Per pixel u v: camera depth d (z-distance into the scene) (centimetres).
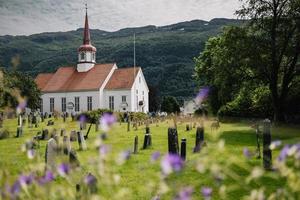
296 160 391
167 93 19488
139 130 3962
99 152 409
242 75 4103
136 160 1839
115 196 436
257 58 3953
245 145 2475
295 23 4053
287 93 4444
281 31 4100
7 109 712
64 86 9331
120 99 8925
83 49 9444
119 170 1449
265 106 4975
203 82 6838
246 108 5238
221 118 5372
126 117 5809
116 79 9119
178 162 356
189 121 4566
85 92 9088
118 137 3114
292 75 4244
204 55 6775
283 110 4253
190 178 1264
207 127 3406
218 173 392
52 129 909
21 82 7406
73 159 1177
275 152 1980
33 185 444
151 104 11494
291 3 4009
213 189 1198
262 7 4084
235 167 1451
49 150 1348
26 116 5634
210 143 569
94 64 9525
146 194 1077
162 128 4234
